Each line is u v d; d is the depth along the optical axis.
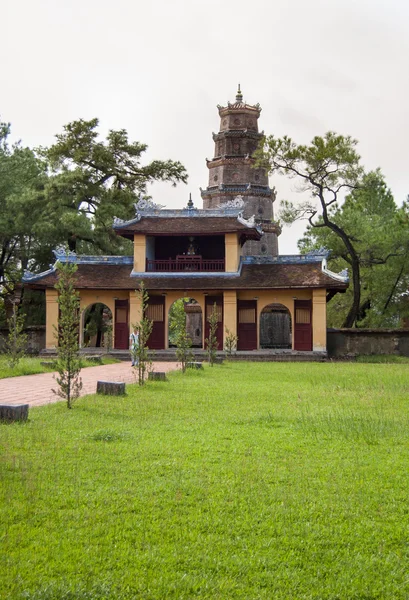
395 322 52.59
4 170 46.94
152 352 40.38
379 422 13.12
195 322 59.44
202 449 10.72
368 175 45.16
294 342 41.75
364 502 8.06
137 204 44.97
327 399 17.78
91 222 48.34
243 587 5.86
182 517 7.41
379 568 6.30
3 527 6.95
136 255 44.12
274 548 6.69
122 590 5.74
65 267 16.42
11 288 54.94
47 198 46.81
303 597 5.71
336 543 6.84
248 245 55.59
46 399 17.34
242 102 57.81
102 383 17.98
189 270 44.00
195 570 6.15
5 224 46.62
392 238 46.28
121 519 7.32
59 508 7.62
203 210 44.31
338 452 10.73
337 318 53.66
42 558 6.23
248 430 12.60
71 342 15.47
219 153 57.53
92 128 49.91
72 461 9.65
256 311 42.53
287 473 9.30
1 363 28.78
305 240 59.25
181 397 17.80
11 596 5.50
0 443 10.73
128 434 11.81
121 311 43.66
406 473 9.38
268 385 21.78
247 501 7.99
